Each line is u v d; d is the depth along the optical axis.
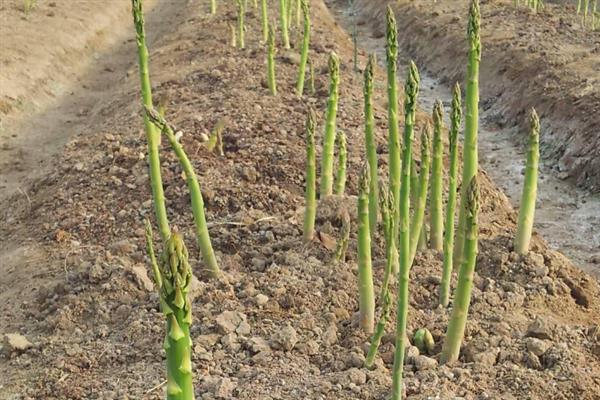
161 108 3.10
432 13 5.30
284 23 4.21
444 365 2.27
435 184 2.53
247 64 3.94
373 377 2.22
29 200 3.08
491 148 3.59
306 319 2.38
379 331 2.23
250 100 3.41
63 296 2.57
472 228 2.21
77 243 2.79
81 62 5.17
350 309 2.42
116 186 2.99
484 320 2.39
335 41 4.75
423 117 3.43
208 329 2.38
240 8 4.27
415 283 2.46
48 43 4.99
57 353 2.41
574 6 5.37
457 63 4.53
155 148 2.44
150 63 4.48
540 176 3.36
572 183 3.31
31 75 4.51
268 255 2.60
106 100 4.20
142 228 2.79
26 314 2.56
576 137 3.38
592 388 2.22
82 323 2.49
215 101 3.44
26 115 4.19
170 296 1.84
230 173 2.93
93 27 5.72
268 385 2.23
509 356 2.28
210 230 2.70
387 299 2.21
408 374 2.24
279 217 2.75
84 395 2.29
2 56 4.57
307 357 2.30
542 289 2.50
